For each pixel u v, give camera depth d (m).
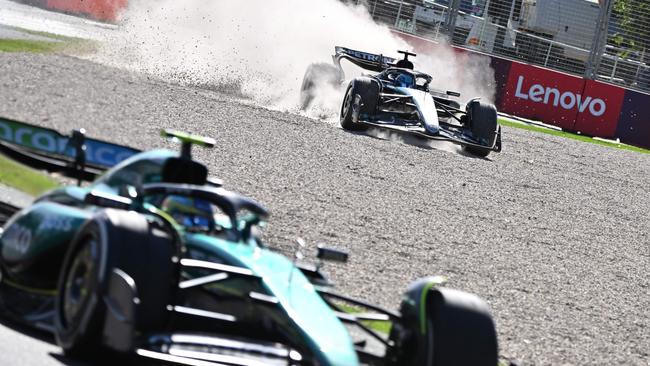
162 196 23.34
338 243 38.66
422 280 21.98
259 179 47.00
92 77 63.03
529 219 54.41
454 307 21.20
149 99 60.16
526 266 43.28
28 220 24.38
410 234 43.69
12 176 35.62
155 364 20.47
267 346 20.27
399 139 73.88
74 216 23.25
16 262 23.94
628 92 120.88
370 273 35.53
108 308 19.14
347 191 49.53
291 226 39.47
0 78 54.62
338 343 19.86
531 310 36.31
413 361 21.03
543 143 94.50
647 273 47.72
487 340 20.92
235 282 21.69
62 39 84.62
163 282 20.06
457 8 120.75
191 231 22.98
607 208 64.12
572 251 48.84
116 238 19.81
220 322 21.41
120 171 24.03
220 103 67.94
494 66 120.69
